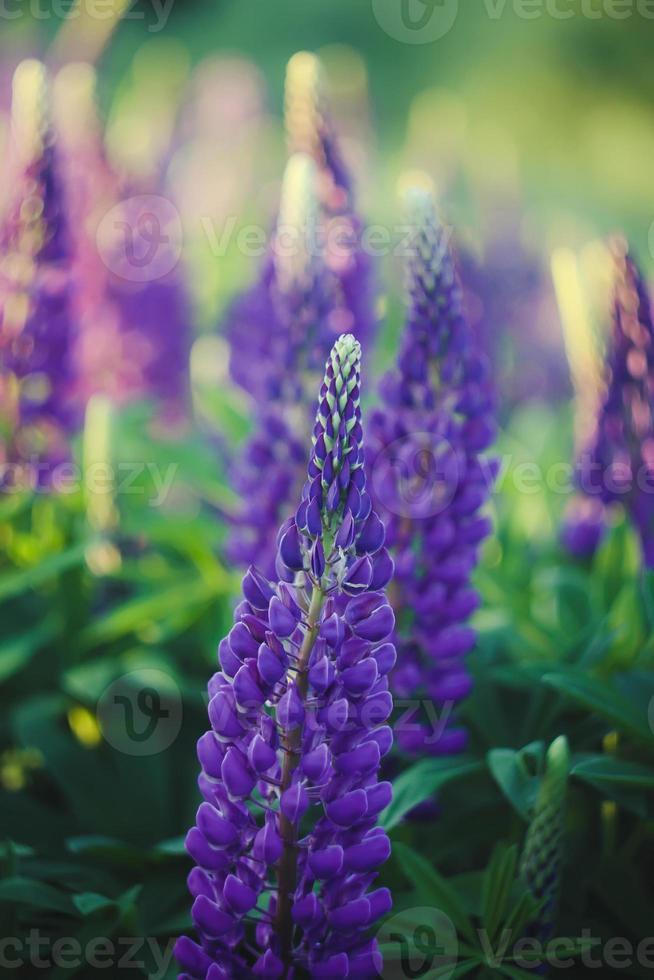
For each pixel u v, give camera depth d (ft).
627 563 4.01
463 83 13.96
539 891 3.22
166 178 5.51
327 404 2.99
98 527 4.12
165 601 4.03
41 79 4.04
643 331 4.01
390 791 3.03
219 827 3.01
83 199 4.59
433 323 3.57
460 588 3.59
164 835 3.67
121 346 4.64
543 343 5.49
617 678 3.66
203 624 4.11
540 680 3.61
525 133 13.71
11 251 4.06
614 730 3.62
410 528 3.57
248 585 3.04
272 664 2.99
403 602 3.56
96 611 4.20
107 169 4.68
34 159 4.04
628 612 3.82
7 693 4.08
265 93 8.11
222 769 2.99
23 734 3.80
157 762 3.78
